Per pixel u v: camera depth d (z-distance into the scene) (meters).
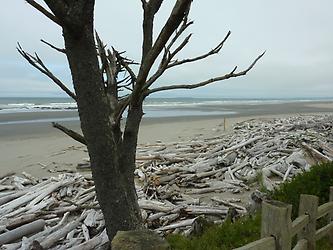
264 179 13.01
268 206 3.63
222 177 14.45
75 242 7.71
